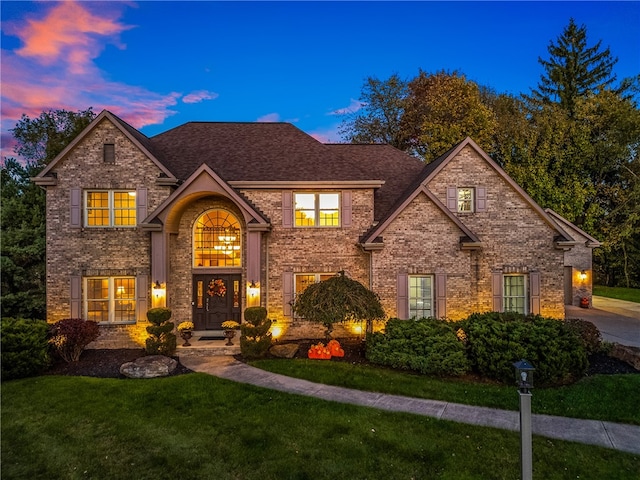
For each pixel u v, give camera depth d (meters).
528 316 10.86
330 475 5.50
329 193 14.32
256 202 13.95
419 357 9.88
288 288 13.85
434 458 5.91
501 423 7.12
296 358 11.35
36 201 18.62
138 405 8.00
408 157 18.12
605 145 26.31
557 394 8.36
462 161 14.45
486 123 26.52
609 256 28.97
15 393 8.69
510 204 14.36
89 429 6.97
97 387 9.03
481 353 9.58
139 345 12.91
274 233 13.91
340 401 8.15
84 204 13.16
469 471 5.56
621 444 6.38
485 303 14.11
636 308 21.05
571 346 9.30
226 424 7.11
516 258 14.22
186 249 13.73
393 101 34.81
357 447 6.24
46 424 7.18
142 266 13.02
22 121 23.86
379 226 13.12
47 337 11.15
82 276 13.03
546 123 26.89
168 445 6.38
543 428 6.94
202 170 12.51
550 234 14.32
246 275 13.51
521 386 5.00
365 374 9.73
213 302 13.94
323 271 14.02
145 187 13.07
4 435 6.78
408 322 11.05
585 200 27.05
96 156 13.05
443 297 13.20
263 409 7.74
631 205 26.45
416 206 13.29
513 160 28.03
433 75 32.78
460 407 7.86
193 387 8.95
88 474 5.63
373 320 12.03
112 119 12.95
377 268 13.14
